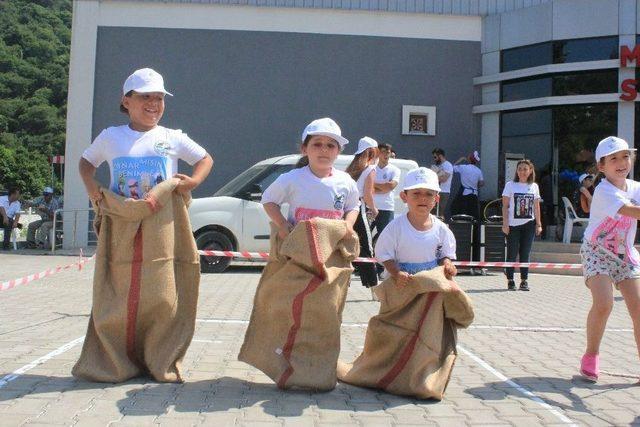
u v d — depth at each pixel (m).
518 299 10.23
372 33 18.33
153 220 4.80
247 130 18.09
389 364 4.85
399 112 18.38
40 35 102.50
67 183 17.72
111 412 4.21
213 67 18.03
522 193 11.21
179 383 4.90
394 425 4.16
